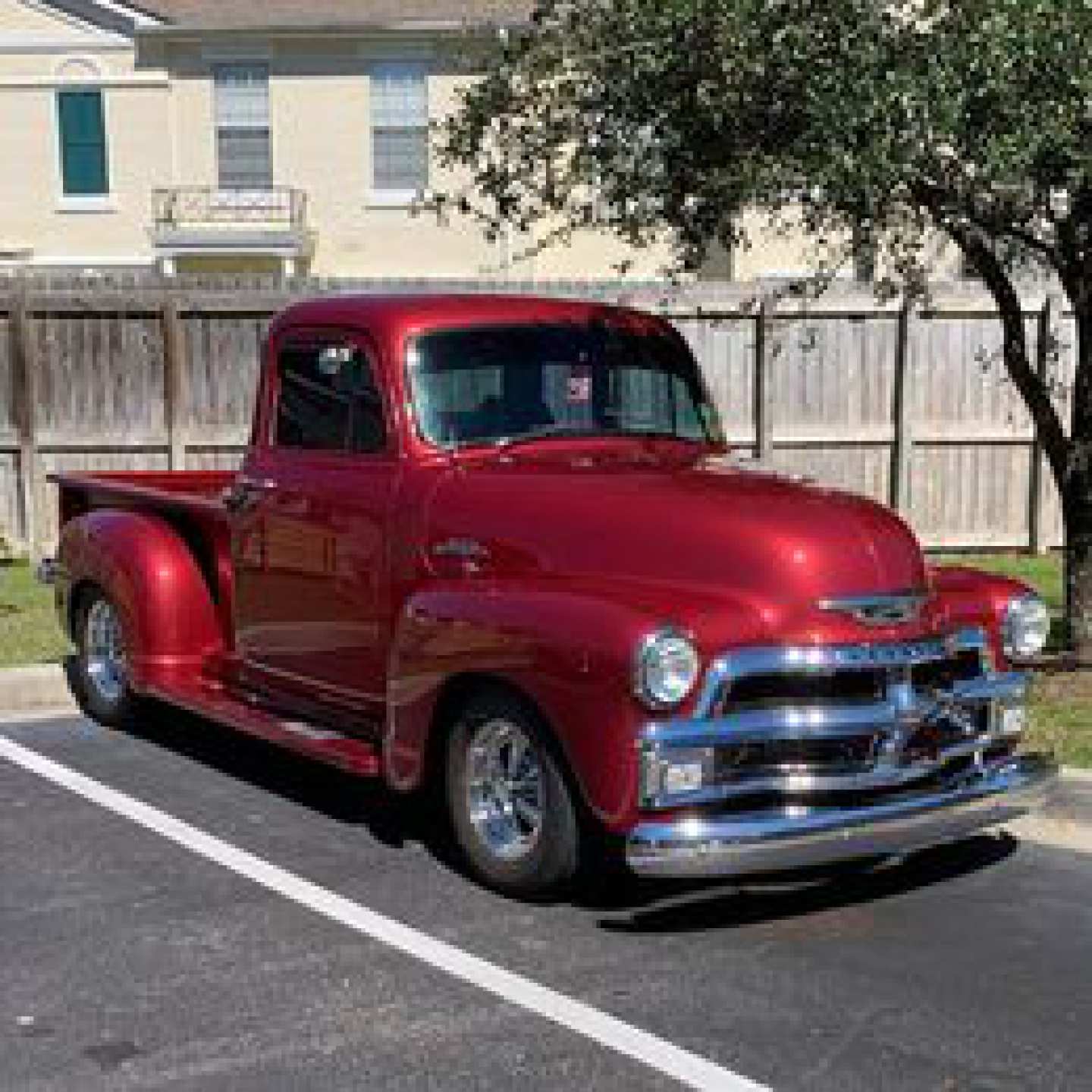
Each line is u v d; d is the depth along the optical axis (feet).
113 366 43.34
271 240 96.94
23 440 43.34
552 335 21.07
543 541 18.28
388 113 98.12
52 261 100.37
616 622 16.21
